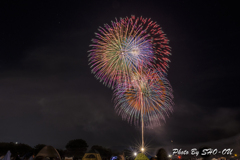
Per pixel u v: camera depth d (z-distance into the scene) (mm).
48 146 11094
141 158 6926
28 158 10852
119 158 30375
